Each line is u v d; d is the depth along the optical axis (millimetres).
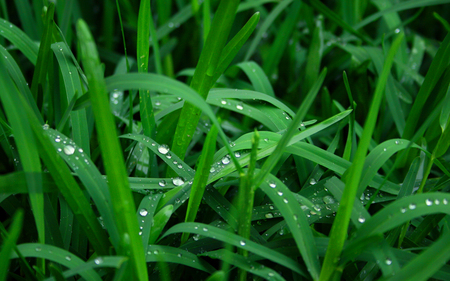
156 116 399
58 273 303
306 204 337
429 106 404
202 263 332
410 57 526
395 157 425
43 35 372
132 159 387
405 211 304
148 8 349
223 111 471
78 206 313
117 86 301
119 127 437
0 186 298
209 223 372
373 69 491
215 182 376
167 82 301
